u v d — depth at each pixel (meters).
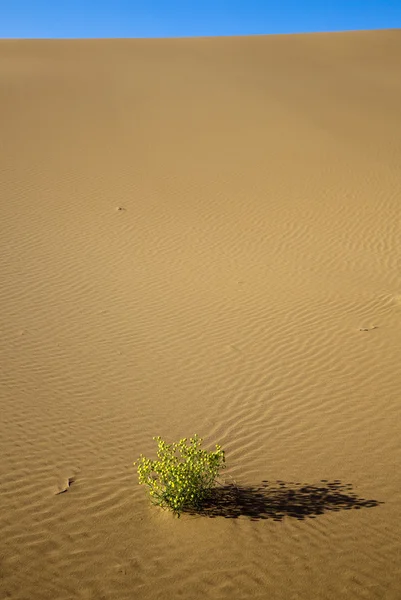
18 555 4.86
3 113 24.58
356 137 22.00
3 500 5.57
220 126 23.53
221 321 10.16
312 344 9.23
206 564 4.77
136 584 4.57
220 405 7.53
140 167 19.06
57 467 6.15
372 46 45.41
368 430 6.85
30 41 46.06
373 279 11.83
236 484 5.85
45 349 9.09
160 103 27.06
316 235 14.27
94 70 35.38
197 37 51.44
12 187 17.08
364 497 5.63
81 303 10.87
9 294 11.13
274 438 6.73
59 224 14.78
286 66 38.59
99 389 7.91
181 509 5.43
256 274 12.25
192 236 14.27
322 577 4.64
